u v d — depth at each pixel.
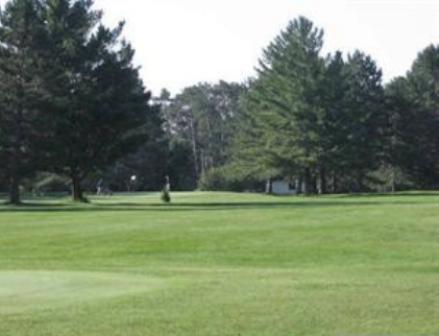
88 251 26.81
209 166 154.38
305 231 30.31
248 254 25.45
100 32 66.81
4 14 63.03
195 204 57.50
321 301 13.02
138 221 36.25
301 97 87.44
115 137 67.88
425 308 12.29
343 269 20.19
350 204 49.16
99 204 60.72
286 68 89.88
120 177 121.88
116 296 13.83
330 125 87.44
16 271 19.00
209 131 165.00
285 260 24.02
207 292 14.24
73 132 65.69
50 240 29.62
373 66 108.50
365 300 13.08
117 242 28.62
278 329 10.86
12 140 63.34
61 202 66.31
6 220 39.00
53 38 64.44
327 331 10.70
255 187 113.81
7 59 62.97
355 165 90.19
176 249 26.78
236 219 35.78
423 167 104.31
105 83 66.94
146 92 70.06
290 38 90.94
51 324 11.29
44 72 63.38
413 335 10.43
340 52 96.94
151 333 10.70
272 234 29.70
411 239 28.08
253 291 14.30
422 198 61.25
